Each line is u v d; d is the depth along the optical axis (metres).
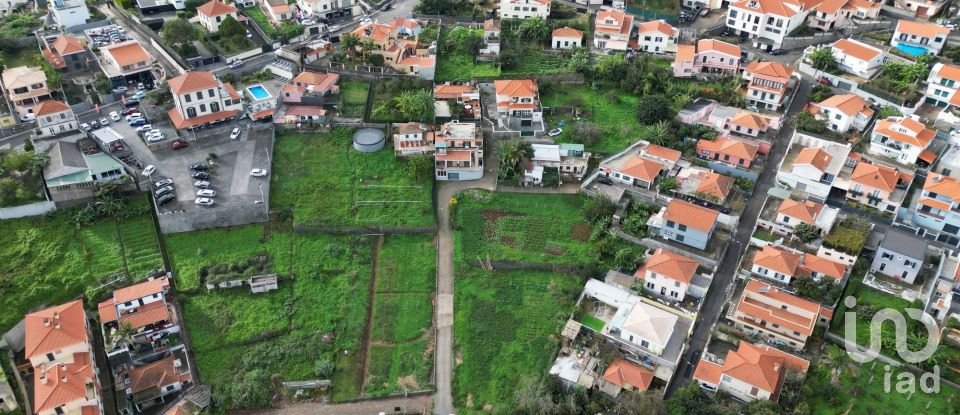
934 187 127.69
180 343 113.31
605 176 145.50
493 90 169.00
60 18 181.25
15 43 174.12
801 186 139.50
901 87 159.62
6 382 104.25
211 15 177.88
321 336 116.94
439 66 175.25
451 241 135.12
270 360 113.00
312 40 182.12
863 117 151.88
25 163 134.12
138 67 164.12
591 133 154.00
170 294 121.81
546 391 106.38
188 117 150.50
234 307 120.56
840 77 166.00
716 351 112.75
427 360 114.44
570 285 125.94
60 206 132.12
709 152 147.00
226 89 154.00
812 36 182.50
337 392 110.12
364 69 170.00
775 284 121.50
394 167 147.75
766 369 104.19
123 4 192.88
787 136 154.50
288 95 159.62
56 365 103.50
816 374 106.81
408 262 130.62
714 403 103.75
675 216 128.25
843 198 137.75
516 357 114.12
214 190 137.00
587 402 105.31
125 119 154.12
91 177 132.75
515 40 183.50
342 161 148.38
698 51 172.62
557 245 133.25
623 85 168.12
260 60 173.00
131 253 126.88
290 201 138.50
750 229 134.25
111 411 105.88
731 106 161.38
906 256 117.94
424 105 154.75
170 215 129.75
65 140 143.88
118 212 131.50
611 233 133.25
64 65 164.25
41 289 119.62
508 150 144.00
